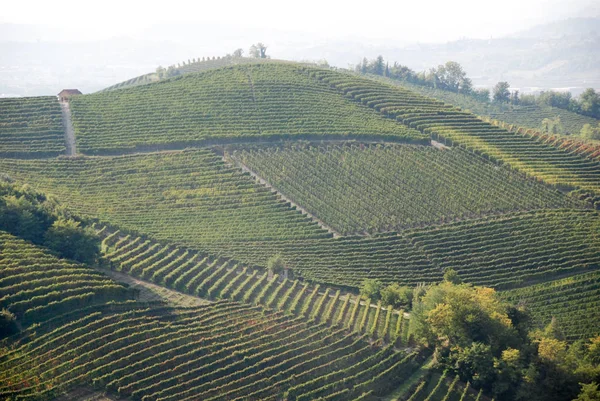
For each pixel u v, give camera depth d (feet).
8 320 260.42
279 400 258.98
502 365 284.61
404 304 358.64
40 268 303.89
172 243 393.70
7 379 235.81
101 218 406.21
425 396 278.05
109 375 247.50
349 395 268.62
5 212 336.29
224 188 466.29
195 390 250.78
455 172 508.53
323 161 506.07
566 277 417.90
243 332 295.07
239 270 381.60
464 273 413.18
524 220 457.68
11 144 487.61
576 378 280.92
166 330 282.77
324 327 317.01
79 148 494.59
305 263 400.26
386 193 476.13
